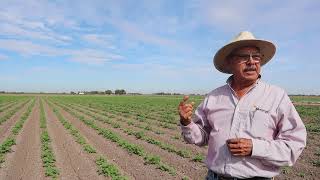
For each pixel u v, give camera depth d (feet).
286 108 3.54
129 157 12.93
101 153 13.82
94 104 61.36
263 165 3.48
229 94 3.80
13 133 19.88
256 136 3.51
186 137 3.95
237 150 3.38
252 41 3.67
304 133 3.50
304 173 10.38
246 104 3.64
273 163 3.41
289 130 3.50
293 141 3.44
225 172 3.57
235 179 3.52
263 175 3.46
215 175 3.72
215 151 3.72
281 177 9.98
